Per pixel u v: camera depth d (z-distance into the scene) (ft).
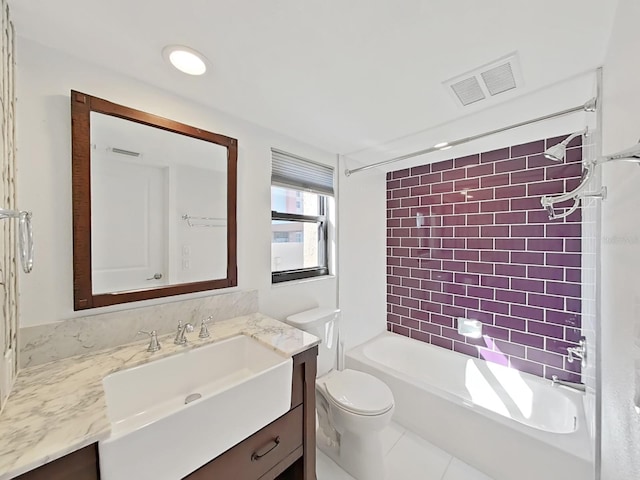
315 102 4.44
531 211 6.16
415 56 3.31
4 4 2.51
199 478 2.75
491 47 3.13
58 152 3.24
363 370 6.78
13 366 2.76
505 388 6.32
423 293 8.04
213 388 3.77
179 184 4.30
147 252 3.98
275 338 3.99
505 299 6.57
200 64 3.51
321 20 2.77
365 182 8.02
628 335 2.21
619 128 2.52
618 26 2.49
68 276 3.32
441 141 6.17
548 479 4.18
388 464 5.03
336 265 7.07
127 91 3.76
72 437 2.06
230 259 4.86
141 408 3.21
